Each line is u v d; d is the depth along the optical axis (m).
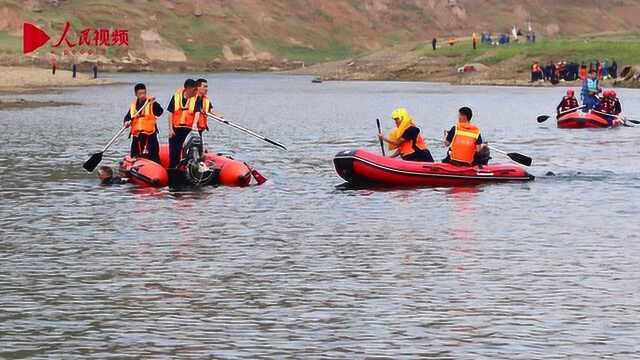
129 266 18.80
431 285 17.16
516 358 13.14
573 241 21.11
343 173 29.94
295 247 20.61
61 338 14.12
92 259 19.47
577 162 37.62
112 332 14.41
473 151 30.34
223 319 15.09
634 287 16.91
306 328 14.59
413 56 165.75
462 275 17.92
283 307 15.75
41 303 16.06
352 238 21.59
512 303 15.90
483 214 24.83
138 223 23.75
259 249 20.41
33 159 38.84
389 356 13.27
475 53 157.50
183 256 19.75
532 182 30.73
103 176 31.19
